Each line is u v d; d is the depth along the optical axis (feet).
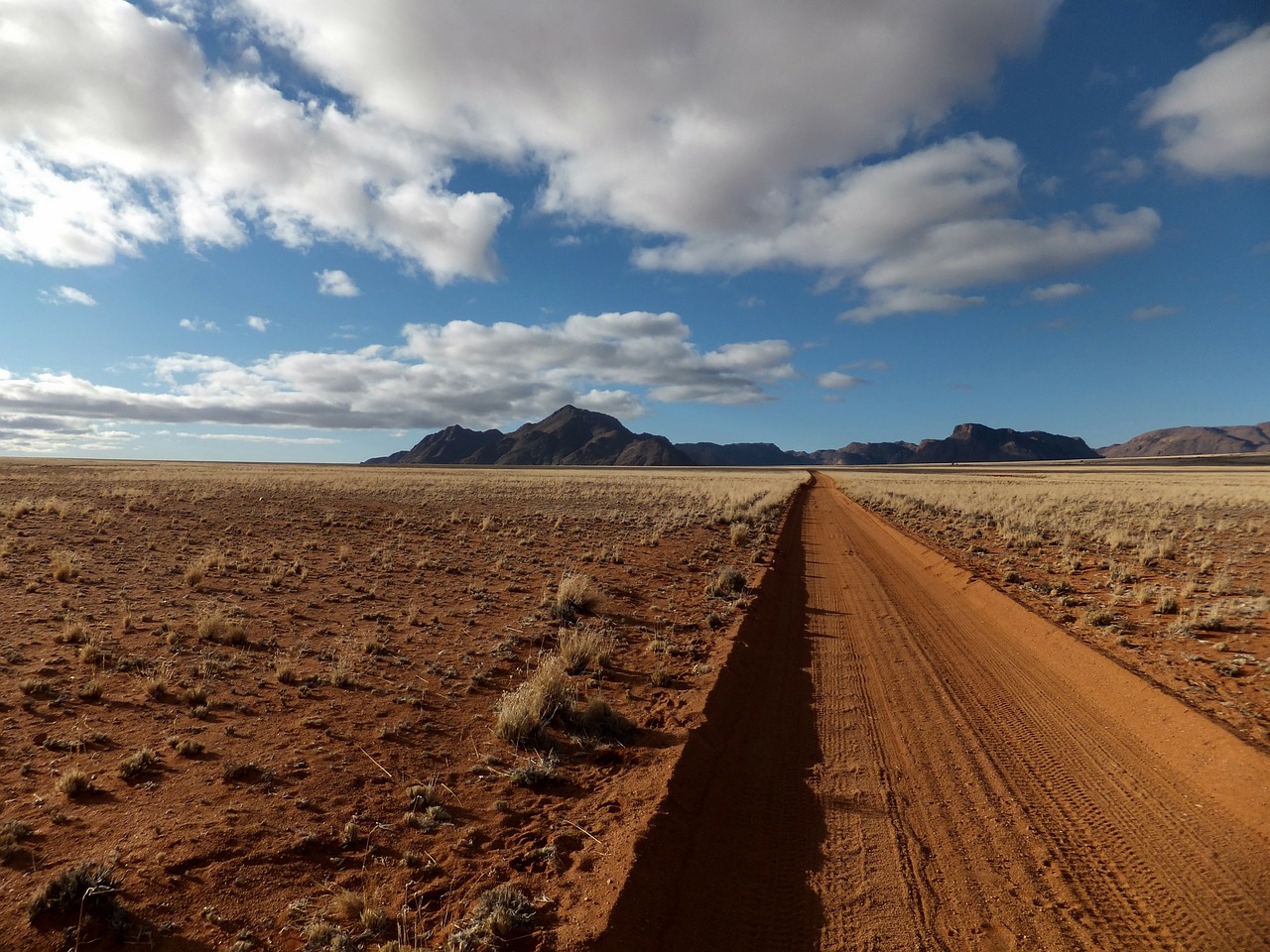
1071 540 74.64
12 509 76.23
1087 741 23.30
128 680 26.30
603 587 49.98
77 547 55.98
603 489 184.14
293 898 13.99
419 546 69.00
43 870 14.17
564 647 31.68
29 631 31.68
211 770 19.49
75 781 17.54
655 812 17.42
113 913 12.75
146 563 50.21
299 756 20.72
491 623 38.96
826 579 57.77
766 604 46.24
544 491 169.78
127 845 15.35
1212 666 29.22
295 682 27.43
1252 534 80.43
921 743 23.48
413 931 13.01
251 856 15.28
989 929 13.93
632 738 23.29
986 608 44.45
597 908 13.61
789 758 22.62
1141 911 14.38
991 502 130.41
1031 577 53.52
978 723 25.16
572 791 19.53
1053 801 19.21
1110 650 32.19
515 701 23.58
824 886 15.62
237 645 31.99
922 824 18.19
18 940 11.98
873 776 21.08
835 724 25.46
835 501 172.55
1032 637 36.58
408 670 29.71
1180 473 338.34
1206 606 41.50
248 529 76.07
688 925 14.08
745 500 144.36
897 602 47.80
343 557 57.93
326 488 150.00
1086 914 14.30
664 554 68.13
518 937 12.84
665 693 27.78
